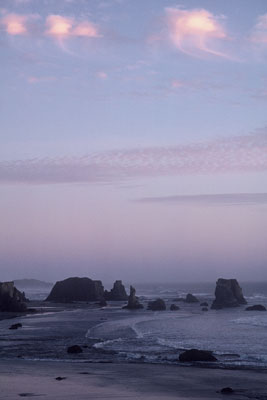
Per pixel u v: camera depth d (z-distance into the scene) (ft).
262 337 142.00
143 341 130.72
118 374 76.18
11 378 68.54
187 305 401.70
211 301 472.44
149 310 331.36
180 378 73.67
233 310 323.57
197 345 122.21
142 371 80.12
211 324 195.11
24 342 130.11
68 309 345.51
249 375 77.30
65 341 132.26
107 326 185.37
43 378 69.21
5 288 323.37
